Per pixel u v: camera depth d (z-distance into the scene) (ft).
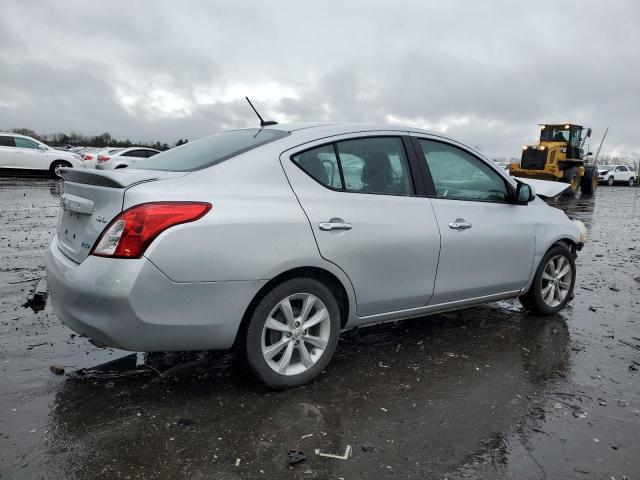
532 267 14.47
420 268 11.78
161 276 8.66
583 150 82.94
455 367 11.65
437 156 12.74
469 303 13.34
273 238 9.57
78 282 8.87
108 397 9.83
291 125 11.55
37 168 66.90
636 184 143.95
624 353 12.76
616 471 7.96
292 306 10.41
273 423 9.07
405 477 7.68
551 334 13.99
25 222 32.09
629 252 28.04
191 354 11.87
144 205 8.68
